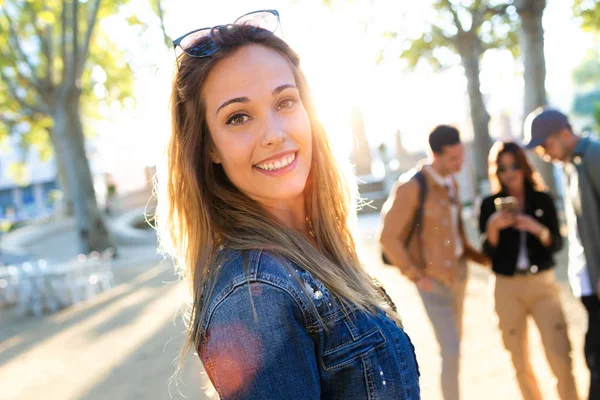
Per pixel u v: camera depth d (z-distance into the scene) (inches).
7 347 279.0
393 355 47.9
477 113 729.6
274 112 50.8
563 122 125.6
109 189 1071.0
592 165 120.1
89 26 537.0
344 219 63.0
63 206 1035.9
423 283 134.0
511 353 139.1
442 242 134.0
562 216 397.1
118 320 301.0
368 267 66.7
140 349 239.3
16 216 1617.9
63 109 561.3
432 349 196.5
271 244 47.5
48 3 534.9
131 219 902.4
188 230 51.9
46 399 196.2
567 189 130.6
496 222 135.3
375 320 49.4
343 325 45.9
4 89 588.4
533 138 128.8
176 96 52.3
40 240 844.6
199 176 52.2
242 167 50.3
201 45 49.9
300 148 52.2
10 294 398.0
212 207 52.1
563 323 134.1
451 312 135.0
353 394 45.8
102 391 195.6
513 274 135.1
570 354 133.6
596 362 122.4
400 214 134.3
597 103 891.4
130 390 191.9
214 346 41.9
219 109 49.6
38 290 362.6
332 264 52.5
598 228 120.0
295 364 41.4
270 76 50.5
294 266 46.7
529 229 132.1
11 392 208.8
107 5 536.7
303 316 43.5
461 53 710.5
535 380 139.0
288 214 56.9
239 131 50.1
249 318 41.8
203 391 179.3
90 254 572.1
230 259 45.9
